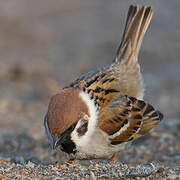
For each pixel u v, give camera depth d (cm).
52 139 841
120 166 905
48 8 3462
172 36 2859
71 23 3219
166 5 3516
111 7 3538
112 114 959
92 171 871
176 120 1527
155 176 825
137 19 1182
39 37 2933
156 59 2478
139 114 1029
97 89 960
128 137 1006
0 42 2820
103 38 2884
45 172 872
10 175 852
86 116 890
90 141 914
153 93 1962
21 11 3303
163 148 1266
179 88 2016
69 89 920
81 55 2562
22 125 1538
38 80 2167
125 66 1112
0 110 1739
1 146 1306
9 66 2309
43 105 1827
